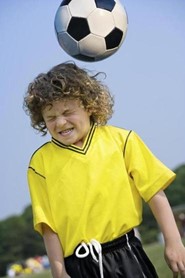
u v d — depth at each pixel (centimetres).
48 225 546
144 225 4909
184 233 3162
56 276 542
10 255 5766
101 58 653
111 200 541
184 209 4378
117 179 545
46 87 541
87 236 538
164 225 544
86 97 549
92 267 534
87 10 641
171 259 537
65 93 538
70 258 543
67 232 542
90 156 548
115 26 646
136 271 541
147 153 560
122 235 543
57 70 553
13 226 5878
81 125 548
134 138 562
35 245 5834
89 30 639
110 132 563
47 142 570
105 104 567
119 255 539
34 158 567
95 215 537
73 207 539
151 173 552
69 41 646
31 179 564
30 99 550
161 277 1006
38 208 554
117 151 552
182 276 537
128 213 544
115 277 534
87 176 542
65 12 647
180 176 7000
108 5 647
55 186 548
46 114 547
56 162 553
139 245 552
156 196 550
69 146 554
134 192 554
